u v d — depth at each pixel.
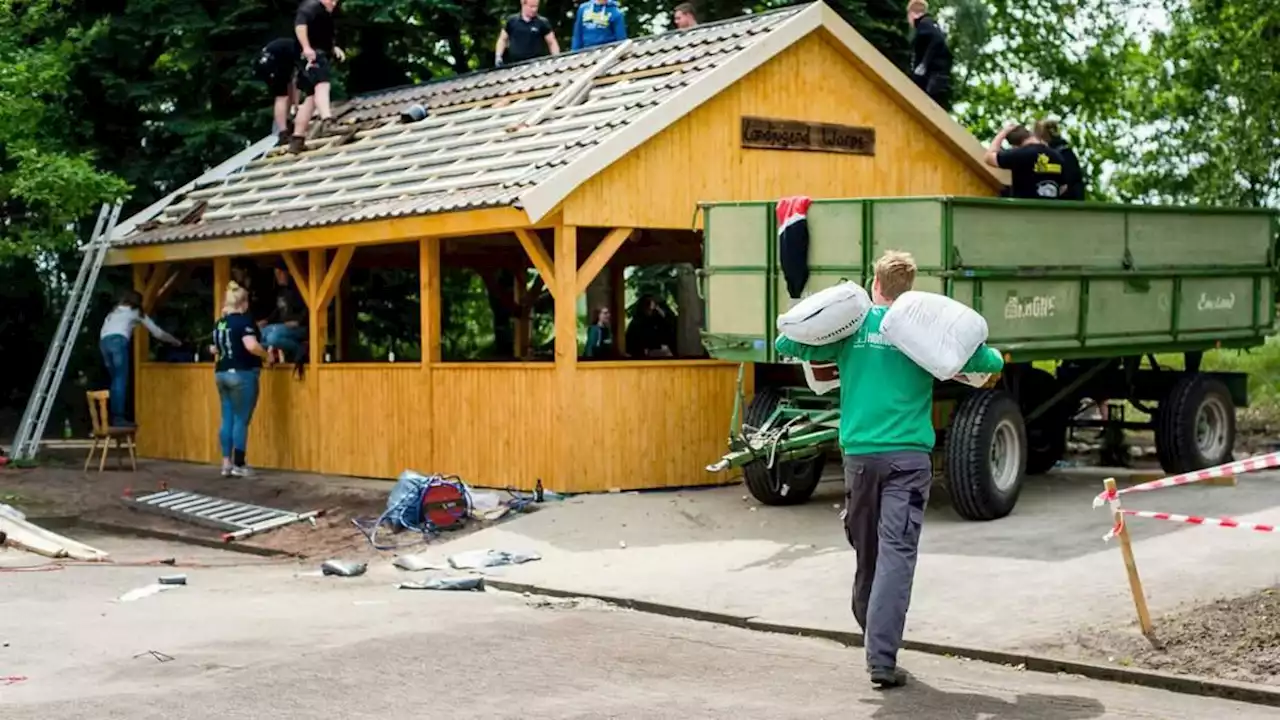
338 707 7.28
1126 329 13.38
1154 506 12.55
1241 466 7.67
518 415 14.69
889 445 7.57
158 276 20.08
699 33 16.52
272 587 11.17
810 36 16.05
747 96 15.52
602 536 12.45
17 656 8.52
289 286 18.62
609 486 14.46
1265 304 15.00
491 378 14.95
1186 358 15.09
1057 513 12.35
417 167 16.88
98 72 22.59
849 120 16.45
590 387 14.38
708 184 15.24
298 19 19.75
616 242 14.57
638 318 19.56
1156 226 13.66
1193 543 10.47
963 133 17.28
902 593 7.49
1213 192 26.73
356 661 8.30
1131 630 8.23
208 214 18.98
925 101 16.86
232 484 16.77
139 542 14.00
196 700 7.44
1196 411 14.45
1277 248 16.20
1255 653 7.62
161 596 10.70
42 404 21.89
